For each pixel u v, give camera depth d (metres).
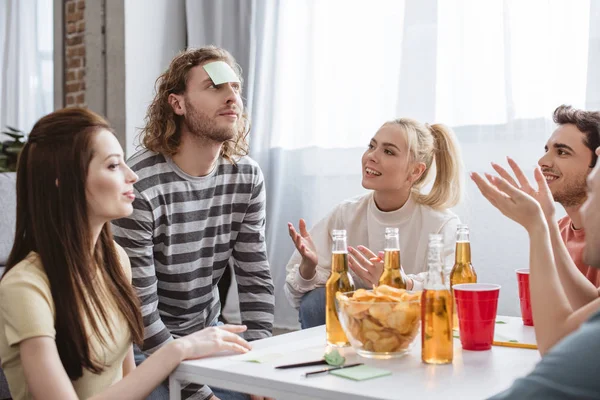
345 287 1.46
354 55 3.86
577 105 3.14
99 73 4.63
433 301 1.29
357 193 3.87
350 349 1.44
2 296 1.34
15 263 1.43
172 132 2.04
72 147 1.41
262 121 4.19
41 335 1.31
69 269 1.38
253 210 2.22
